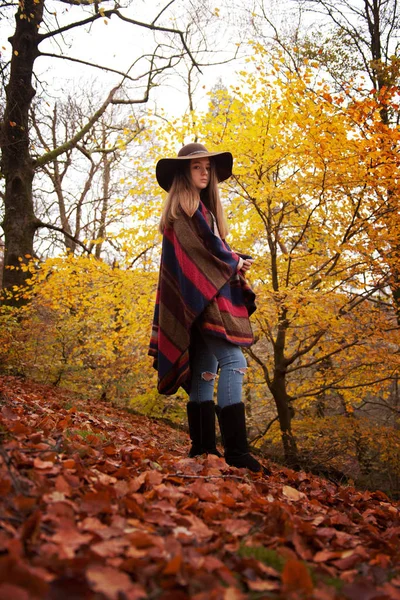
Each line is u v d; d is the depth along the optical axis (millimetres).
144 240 7293
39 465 1627
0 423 2180
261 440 9188
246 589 1147
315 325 6949
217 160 3195
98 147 13383
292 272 8000
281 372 8062
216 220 3125
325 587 1146
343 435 8352
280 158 6773
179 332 2828
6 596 800
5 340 7863
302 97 5723
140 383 9836
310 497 2521
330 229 6918
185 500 1682
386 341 7160
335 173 6121
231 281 2918
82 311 8234
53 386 9188
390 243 6426
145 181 7039
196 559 1176
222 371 2785
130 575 1084
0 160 10617
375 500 2738
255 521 1656
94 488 1615
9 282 9938
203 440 2980
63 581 914
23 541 1130
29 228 10305
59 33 10266
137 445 3104
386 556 1452
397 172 5664
